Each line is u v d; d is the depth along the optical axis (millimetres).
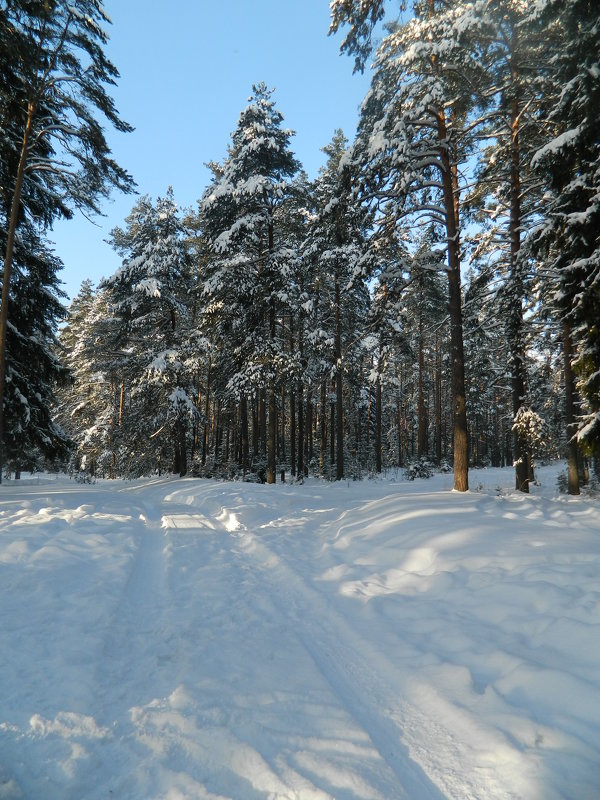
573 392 14234
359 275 13219
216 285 20203
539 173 10711
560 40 11219
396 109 12289
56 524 8234
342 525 9617
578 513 8602
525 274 13531
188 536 9047
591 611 4164
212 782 2424
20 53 11594
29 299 16219
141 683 3521
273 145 19422
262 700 3273
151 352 25703
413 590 5605
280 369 20844
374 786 2402
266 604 5441
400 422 45594
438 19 11336
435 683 3527
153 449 28219
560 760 2574
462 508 8875
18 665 3658
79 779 2443
